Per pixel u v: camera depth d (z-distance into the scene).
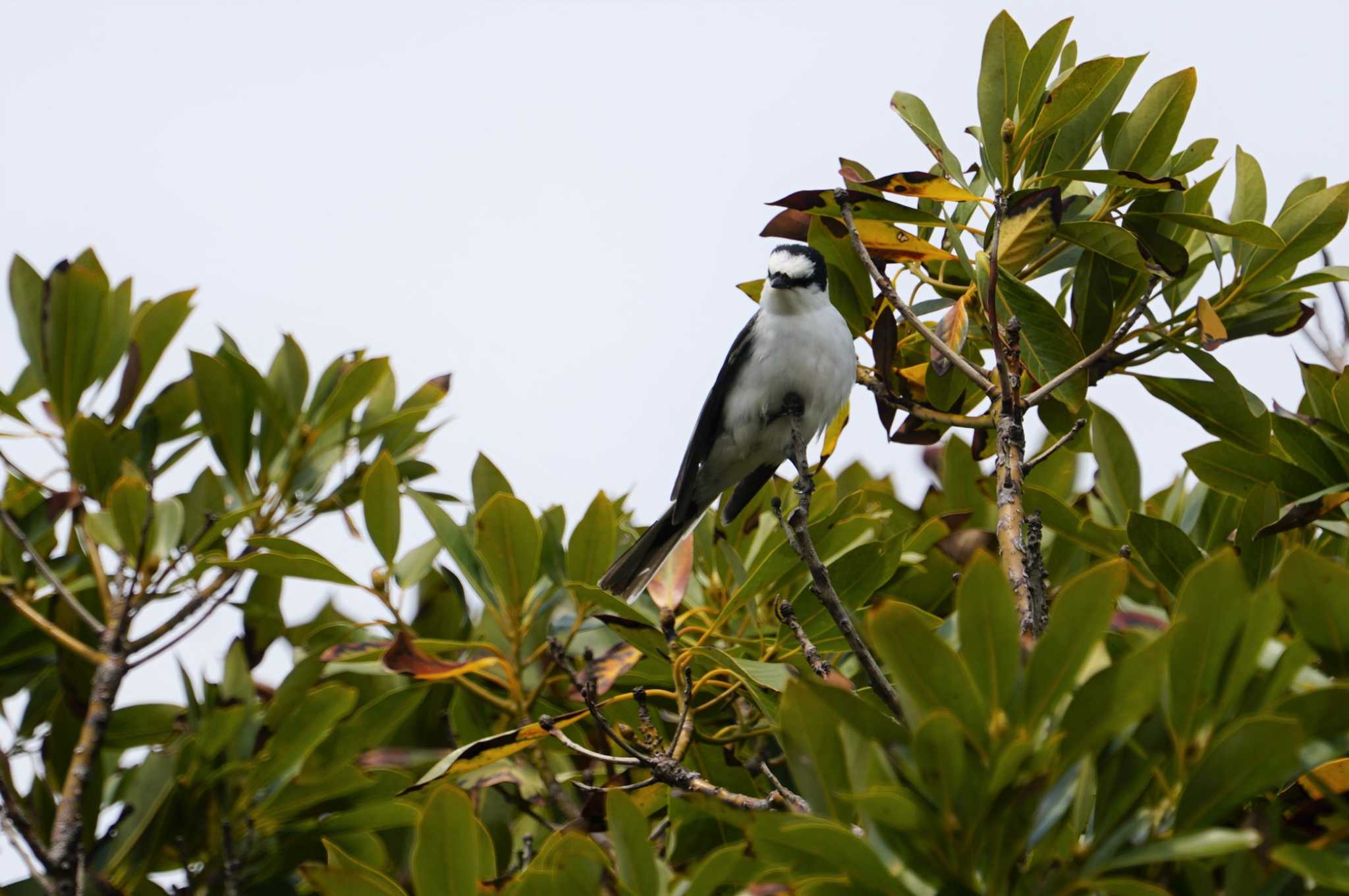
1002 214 6.88
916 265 8.05
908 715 4.43
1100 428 8.73
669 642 7.41
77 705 8.54
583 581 8.48
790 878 4.77
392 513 8.45
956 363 6.66
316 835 8.38
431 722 9.32
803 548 5.84
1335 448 7.46
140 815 8.23
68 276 9.26
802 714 4.68
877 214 7.42
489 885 6.00
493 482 9.10
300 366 9.98
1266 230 7.00
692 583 9.41
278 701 8.72
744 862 5.50
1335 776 5.08
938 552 8.41
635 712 8.44
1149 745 4.69
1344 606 4.52
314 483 9.82
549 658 8.74
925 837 4.41
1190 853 4.21
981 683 4.38
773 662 7.76
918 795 4.49
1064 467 9.60
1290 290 7.82
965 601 4.32
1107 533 8.14
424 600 9.43
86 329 9.28
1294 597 4.59
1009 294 7.01
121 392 9.37
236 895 7.61
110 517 8.90
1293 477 7.53
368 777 8.42
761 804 5.92
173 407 9.79
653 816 8.11
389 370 10.48
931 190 7.07
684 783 6.15
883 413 8.08
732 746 8.22
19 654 9.08
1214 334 7.01
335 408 9.73
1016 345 6.62
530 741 6.84
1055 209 7.12
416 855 5.19
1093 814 4.69
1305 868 4.12
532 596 8.69
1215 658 4.51
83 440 9.05
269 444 9.84
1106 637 5.59
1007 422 6.30
